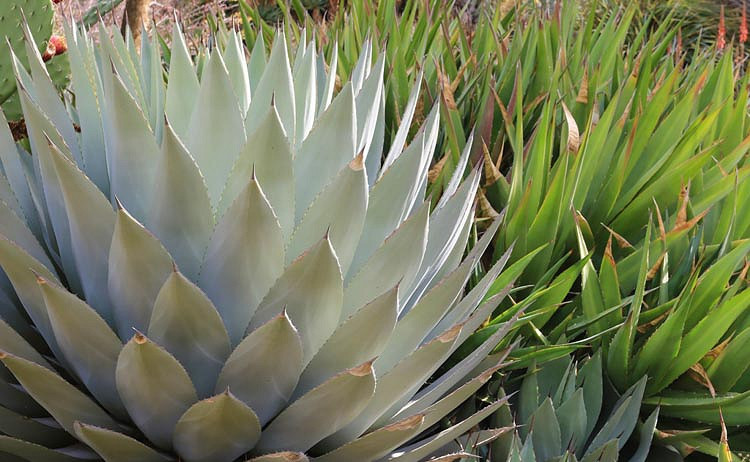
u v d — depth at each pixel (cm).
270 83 170
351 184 156
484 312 177
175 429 154
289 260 161
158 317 151
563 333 209
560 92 265
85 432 148
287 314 155
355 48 293
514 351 201
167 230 156
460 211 178
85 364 155
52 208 162
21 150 181
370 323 155
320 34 302
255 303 158
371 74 179
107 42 161
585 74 244
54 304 147
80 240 157
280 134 153
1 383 160
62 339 153
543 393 206
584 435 196
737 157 237
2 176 168
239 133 162
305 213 158
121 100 154
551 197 211
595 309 211
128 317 158
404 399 169
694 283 204
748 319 213
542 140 215
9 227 161
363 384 151
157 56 177
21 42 247
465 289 214
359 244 169
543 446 192
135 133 157
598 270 233
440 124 244
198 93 166
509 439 192
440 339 155
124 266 152
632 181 244
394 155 188
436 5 348
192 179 152
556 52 307
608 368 210
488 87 251
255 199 148
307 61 177
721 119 268
